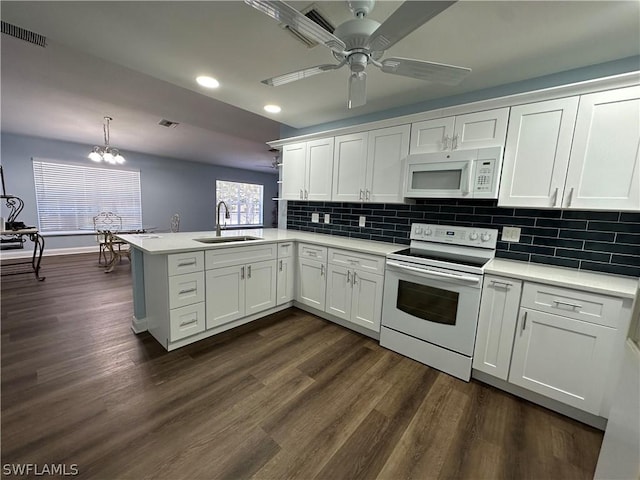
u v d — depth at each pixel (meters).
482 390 1.80
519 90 2.05
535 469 1.27
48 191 5.22
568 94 1.63
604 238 1.76
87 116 3.55
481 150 1.91
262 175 9.73
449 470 1.25
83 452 1.26
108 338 2.27
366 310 2.40
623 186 1.51
